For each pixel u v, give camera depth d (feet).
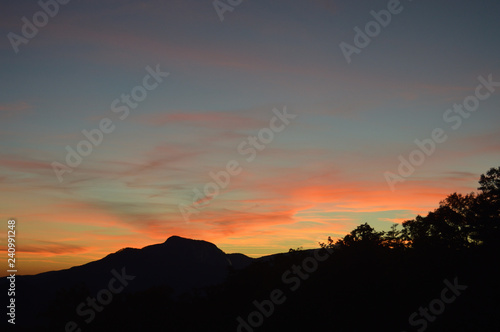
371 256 148.97
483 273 139.13
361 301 135.74
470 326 120.26
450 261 145.69
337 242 161.99
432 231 168.86
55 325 159.84
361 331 131.23
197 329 150.30
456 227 173.68
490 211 169.07
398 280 138.92
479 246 155.12
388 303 135.23
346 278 143.95
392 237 167.32
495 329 117.08
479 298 128.98
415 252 153.07
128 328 153.58
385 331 129.90
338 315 133.28
